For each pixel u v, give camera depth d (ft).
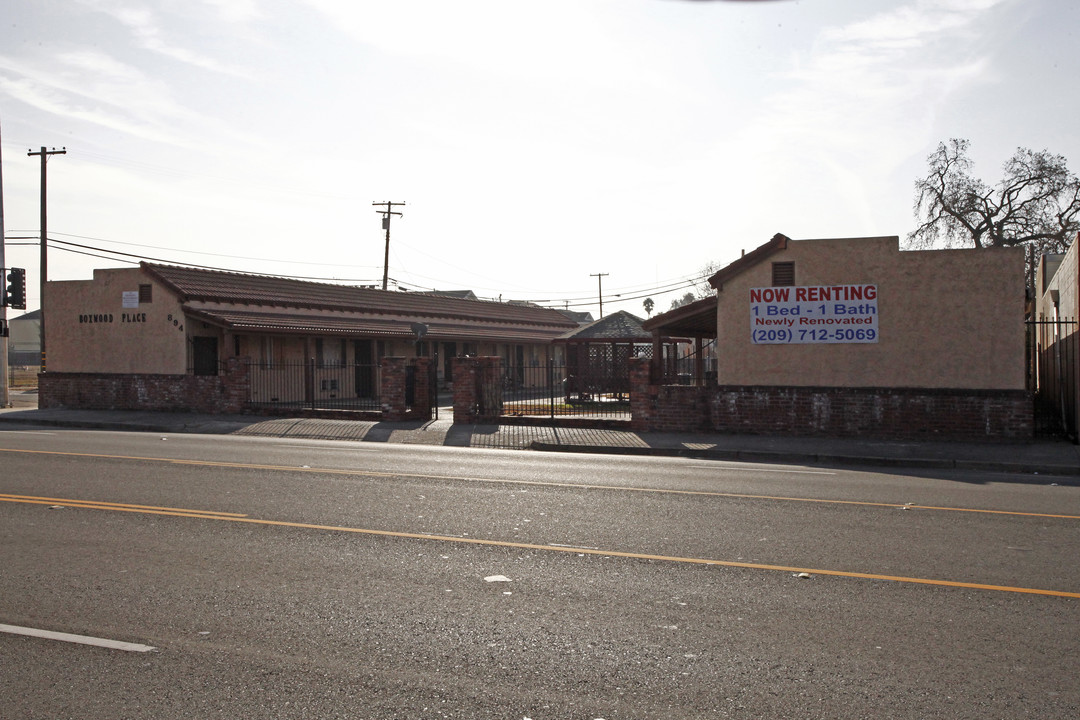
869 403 62.54
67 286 94.27
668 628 19.30
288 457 50.01
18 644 18.21
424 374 80.79
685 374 117.70
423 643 18.29
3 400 97.30
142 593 21.81
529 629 19.17
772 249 65.10
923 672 16.74
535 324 174.19
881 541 27.89
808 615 20.24
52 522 30.14
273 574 23.65
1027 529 29.91
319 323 109.60
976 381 60.39
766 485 40.45
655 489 38.55
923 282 61.57
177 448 54.60
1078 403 57.52
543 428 72.23
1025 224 150.82
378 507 33.32
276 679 16.34
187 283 96.02
